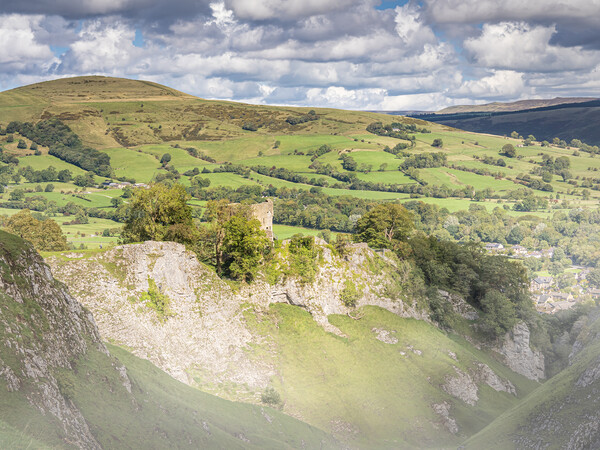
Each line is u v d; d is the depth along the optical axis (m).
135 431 58.72
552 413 89.25
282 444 76.31
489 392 115.44
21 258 61.34
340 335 111.81
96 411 56.50
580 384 90.06
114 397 60.84
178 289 96.06
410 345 115.88
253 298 107.94
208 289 100.75
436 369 111.94
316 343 106.75
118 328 84.69
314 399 94.94
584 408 84.19
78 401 55.38
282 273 113.88
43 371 52.28
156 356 84.12
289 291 112.69
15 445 40.97
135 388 65.62
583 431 79.31
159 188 110.38
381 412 98.00
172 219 109.94
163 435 61.88
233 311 101.88
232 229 108.38
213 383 88.62
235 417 78.56
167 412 66.81
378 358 109.81
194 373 88.50
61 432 47.38
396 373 107.62
